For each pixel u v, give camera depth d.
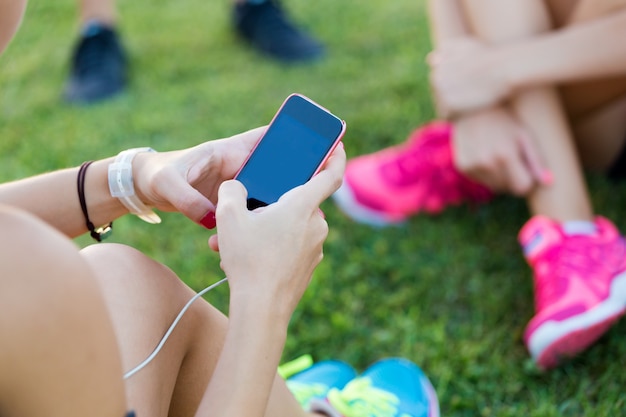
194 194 0.98
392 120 2.31
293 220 0.86
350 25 2.87
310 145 1.03
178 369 0.99
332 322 1.65
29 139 2.37
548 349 1.46
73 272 0.63
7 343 0.59
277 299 0.83
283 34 2.70
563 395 1.45
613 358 1.50
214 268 1.83
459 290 1.74
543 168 1.64
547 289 1.53
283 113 1.05
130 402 0.86
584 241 1.55
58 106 2.53
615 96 1.77
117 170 1.03
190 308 1.01
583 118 1.88
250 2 2.78
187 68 2.70
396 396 1.32
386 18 2.90
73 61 2.68
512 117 1.70
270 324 0.82
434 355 1.55
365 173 1.98
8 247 0.60
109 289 0.92
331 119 1.04
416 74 2.52
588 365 1.49
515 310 1.66
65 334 0.62
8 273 0.60
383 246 1.87
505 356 1.55
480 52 1.71
